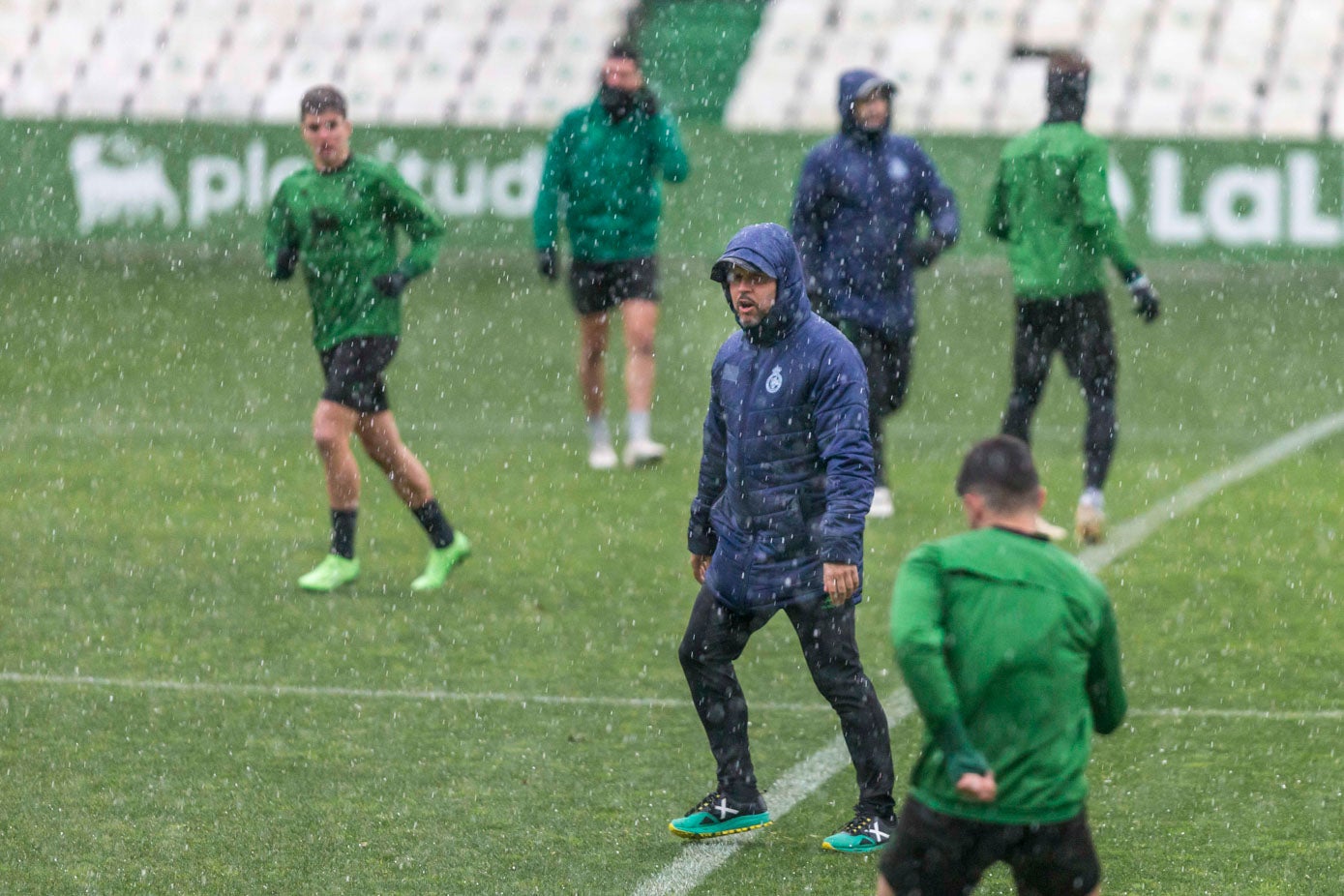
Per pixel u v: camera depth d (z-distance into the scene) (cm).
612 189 3509
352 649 2366
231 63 8225
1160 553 2916
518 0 8544
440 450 3825
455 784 1845
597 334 3597
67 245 6244
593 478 3553
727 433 1678
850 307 3081
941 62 8131
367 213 2591
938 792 1196
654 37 8338
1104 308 3011
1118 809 1775
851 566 1598
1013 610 1180
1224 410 4328
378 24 8394
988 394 4569
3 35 8306
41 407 4250
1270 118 7731
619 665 2316
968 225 6119
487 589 2700
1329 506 3266
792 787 1853
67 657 2302
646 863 1625
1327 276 5906
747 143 6066
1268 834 1700
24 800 1769
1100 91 7900
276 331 5228
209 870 1590
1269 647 2384
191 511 3212
